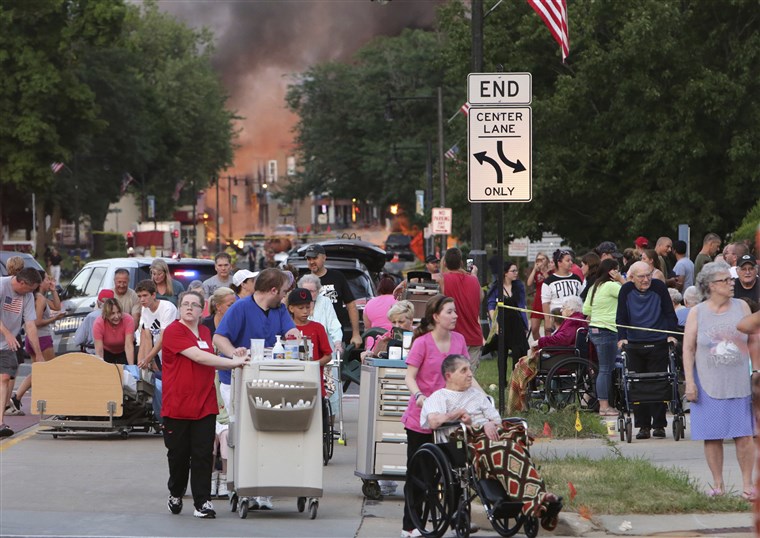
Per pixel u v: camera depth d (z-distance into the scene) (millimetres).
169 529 24328
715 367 25719
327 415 33344
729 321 25734
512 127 31828
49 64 149625
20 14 148250
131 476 31094
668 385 34594
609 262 38500
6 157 151250
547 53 94000
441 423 23125
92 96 155250
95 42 151000
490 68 96188
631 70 85562
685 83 84688
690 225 86938
